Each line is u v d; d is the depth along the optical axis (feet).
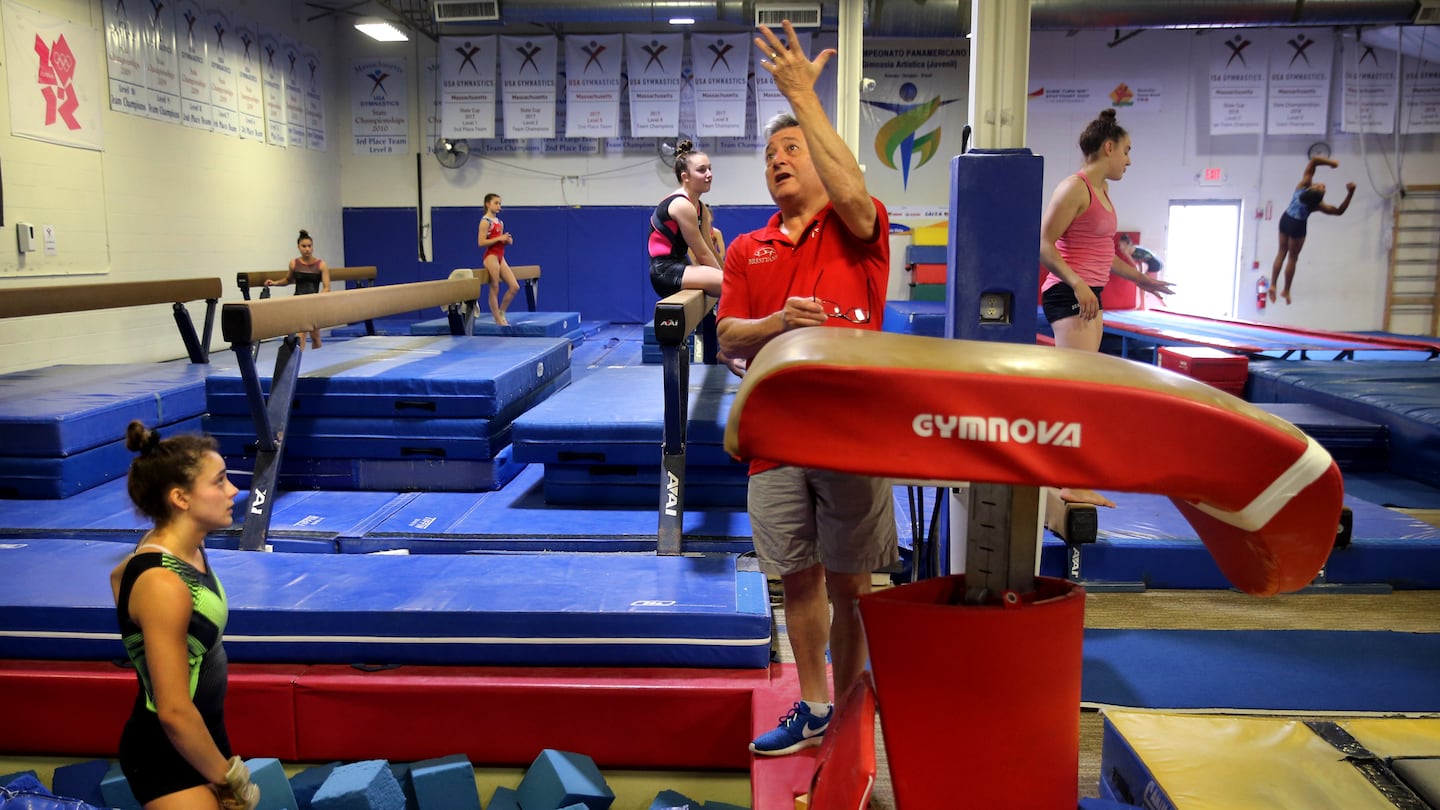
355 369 15.85
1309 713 8.96
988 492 3.89
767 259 7.46
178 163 33.06
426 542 12.44
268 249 39.68
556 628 9.45
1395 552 12.41
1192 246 46.14
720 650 9.48
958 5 38.32
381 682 9.20
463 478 14.93
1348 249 45.52
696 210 17.51
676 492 12.03
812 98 6.75
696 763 9.19
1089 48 44.83
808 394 2.97
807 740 7.88
